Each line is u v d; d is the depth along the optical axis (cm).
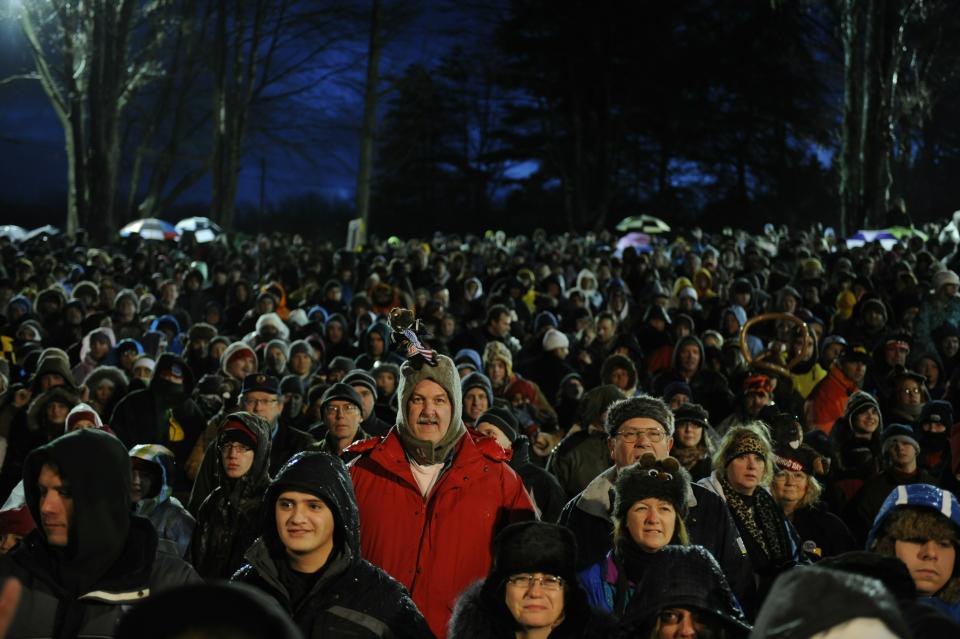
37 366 1221
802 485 679
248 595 202
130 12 4119
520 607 443
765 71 8069
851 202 3925
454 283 2203
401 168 8619
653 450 608
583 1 7644
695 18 8012
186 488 1055
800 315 1616
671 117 8031
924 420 990
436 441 560
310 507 448
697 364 1253
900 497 466
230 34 5284
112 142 4159
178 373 1084
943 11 5578
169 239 4600
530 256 3052
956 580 459
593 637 450
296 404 1101
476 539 547
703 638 424
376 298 1881
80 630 404
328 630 441
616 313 1872
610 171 7762
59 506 408
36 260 2770
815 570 211
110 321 1667
